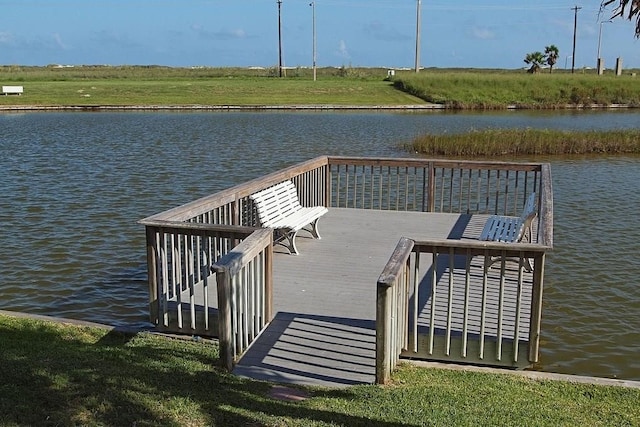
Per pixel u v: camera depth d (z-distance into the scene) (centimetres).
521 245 523
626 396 479
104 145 2503
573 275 966
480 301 658
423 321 601
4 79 6341
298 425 407
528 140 2483
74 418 396
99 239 1139
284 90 5362
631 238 1177
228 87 5453
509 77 5556
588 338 753
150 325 746
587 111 4678
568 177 1898
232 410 425
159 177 1794
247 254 535
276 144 2588
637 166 2134
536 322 538
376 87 5644
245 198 857
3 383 442
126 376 471
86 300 857
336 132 3058
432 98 5041
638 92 5181
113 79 6662
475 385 491
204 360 531
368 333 587
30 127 3195
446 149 2445
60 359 504
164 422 399
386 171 1875
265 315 600
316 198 1103
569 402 465
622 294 890
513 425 419
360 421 416
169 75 7706
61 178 1752
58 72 8081
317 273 761
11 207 1380
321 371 511
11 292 882
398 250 524
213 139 2728
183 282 743
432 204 1100
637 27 372
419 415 427
